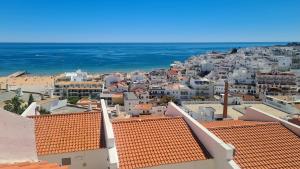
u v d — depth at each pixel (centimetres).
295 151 2239
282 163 2088
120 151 2130
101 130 2503
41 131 2427
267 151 2209
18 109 7269
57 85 16975
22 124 1842
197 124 2386
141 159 2066
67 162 2256
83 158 2277
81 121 2606
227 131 2428
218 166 2045
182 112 2727
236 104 8669
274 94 13638
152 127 2445
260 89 15738
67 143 2325
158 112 11712
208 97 15375
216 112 7606
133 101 12988
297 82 17150
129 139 2272
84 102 11662
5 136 1641
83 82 17500
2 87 17162
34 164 1434
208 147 2180
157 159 2075
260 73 17488
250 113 3256
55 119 2602
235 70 19912
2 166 1336
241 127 2498
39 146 2261
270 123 2608
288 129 2531
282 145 2300
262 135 2411
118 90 16500
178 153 2148
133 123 2475
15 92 12600
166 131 2406
